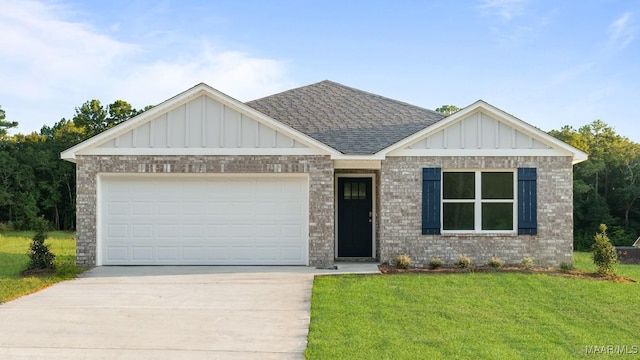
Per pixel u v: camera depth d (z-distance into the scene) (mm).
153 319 9188
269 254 14867
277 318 9281
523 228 14922
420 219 15023
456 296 10852
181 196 14875
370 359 7148
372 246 16562
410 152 15055
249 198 14914
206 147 14672
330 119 17406
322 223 14695
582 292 11336
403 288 11531
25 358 7207
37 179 46438
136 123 14648
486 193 15211
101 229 14773
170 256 14844
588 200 37188
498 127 15031
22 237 31500
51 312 9617
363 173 16562
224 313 9609
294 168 14695
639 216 38188
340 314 9398
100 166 14648
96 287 11883
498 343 7930
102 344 7809
